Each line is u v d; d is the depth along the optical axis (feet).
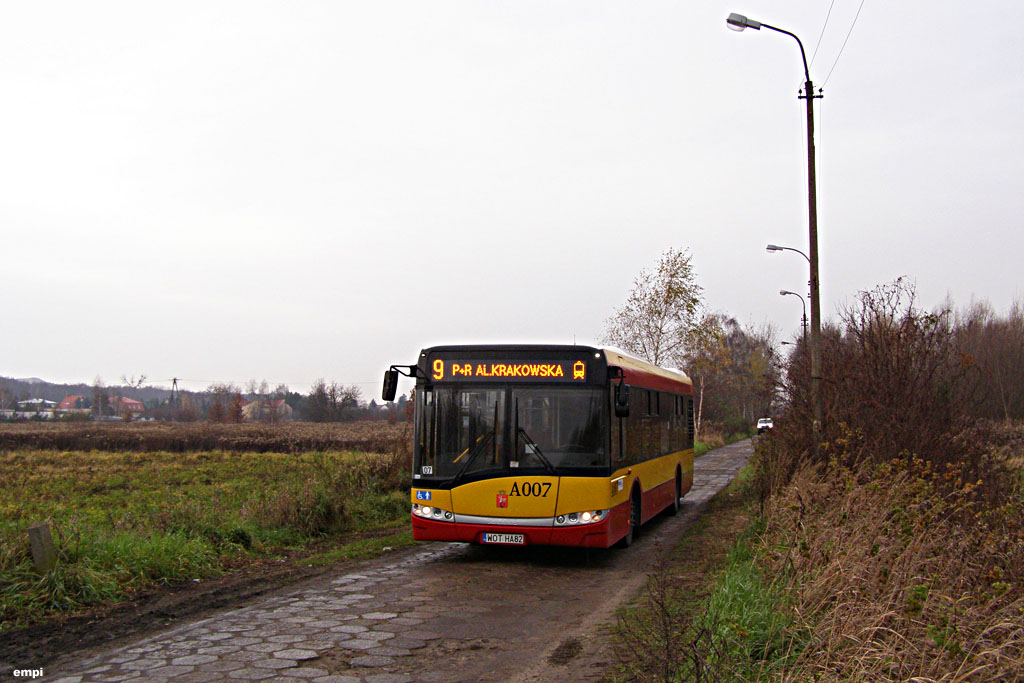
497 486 37.35
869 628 19.26
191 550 37.19
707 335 120.16
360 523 53.98
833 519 28.71
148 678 21.25
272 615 28.68
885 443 40.60
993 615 20.10
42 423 295.89
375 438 179.52
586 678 21.48
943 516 27.73
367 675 21.77
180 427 246.68
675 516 61.16
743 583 27.20
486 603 31.01
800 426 55.31
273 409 409.90
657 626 23.47
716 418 211.61
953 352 47.52
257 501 50.55
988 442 42.83
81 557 32.19
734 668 18.86
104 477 98.07
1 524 32.71
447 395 38.50
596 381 38.11
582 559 41.32
